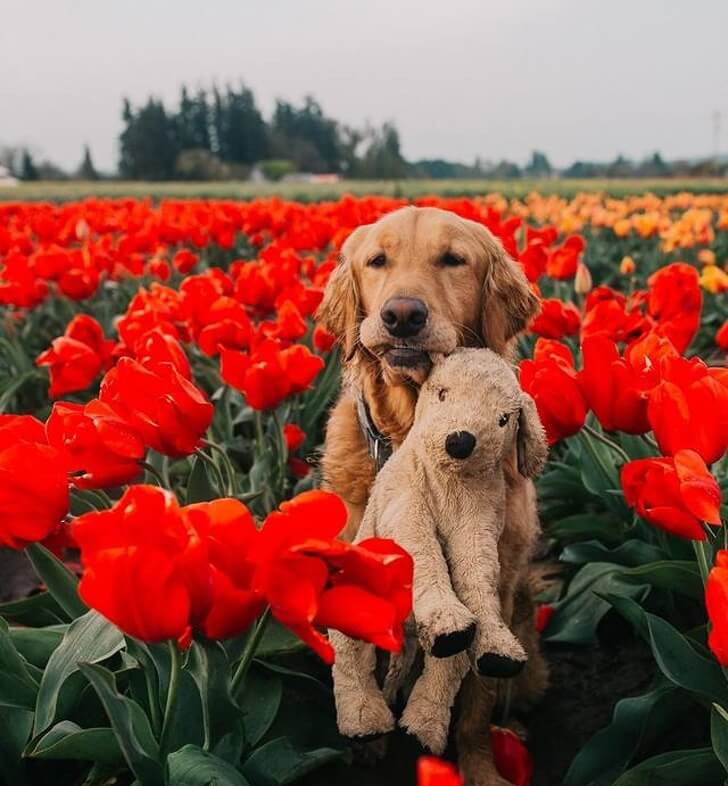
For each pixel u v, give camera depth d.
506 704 1.04
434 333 0.96
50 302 2.81
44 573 0.83
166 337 1.01
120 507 0.55
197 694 0.80
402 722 0.75
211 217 3.51
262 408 1.21
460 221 1.15
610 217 4.41
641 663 1.18
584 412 0.98
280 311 1.43
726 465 1.22
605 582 1.16
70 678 0.83
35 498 0.71
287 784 0.88
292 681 1.00
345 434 1.08
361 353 1.05
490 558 0.76
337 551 0.54
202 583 0.55
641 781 0.79
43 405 2.27
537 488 1.44
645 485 0.78
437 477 0.77
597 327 1.37
